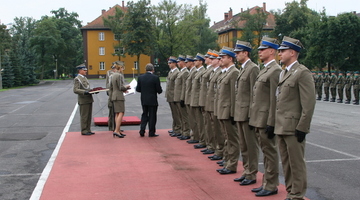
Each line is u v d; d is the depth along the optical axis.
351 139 9.72
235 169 6.53
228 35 74.81
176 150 8.51
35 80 57.72
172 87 10.30
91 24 73.75
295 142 4.63
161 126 12.48
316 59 47.62
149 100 10.09
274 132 4.83
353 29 44.12
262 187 5.46
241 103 5.83
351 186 5.81
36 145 9.31
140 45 63.03
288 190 4.97
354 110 16.72
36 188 5.78
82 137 10.23
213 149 8.10
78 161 7.50
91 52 73.38
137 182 6.03
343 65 46.34
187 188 5.69
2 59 53.59
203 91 8.05
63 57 86.75
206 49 72.75
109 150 8.53
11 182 6.18
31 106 20.48
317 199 5.22
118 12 70.88
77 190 5.64
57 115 15.88
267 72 5.24
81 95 10.42
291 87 4.66
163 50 68.19
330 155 7.93
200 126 8.70
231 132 6.44
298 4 57.19
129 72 75.06
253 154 5.84
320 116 14.54
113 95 10.11
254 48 57.84
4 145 9.34
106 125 12.72
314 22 46.81
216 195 5.34
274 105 5.04
